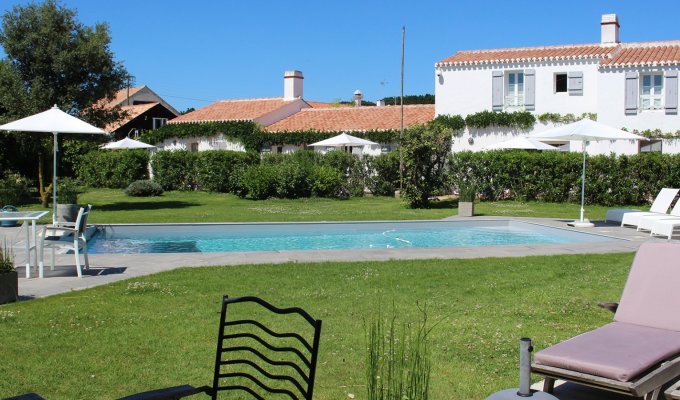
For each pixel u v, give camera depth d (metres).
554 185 26.50
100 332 7.00
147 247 16.23
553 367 4.85
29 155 28.66
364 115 38.38
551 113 30.25
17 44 22.22
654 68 27.56
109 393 5.32
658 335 5.28
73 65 22.61
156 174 34.47
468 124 31.69
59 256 12.55
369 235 18.59
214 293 8.97
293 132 36.72
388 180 30.77
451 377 5.76
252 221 19.53
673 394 4.61
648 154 24.94
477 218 20.34
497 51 33.22
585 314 7.92
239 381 5.64
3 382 5.49
